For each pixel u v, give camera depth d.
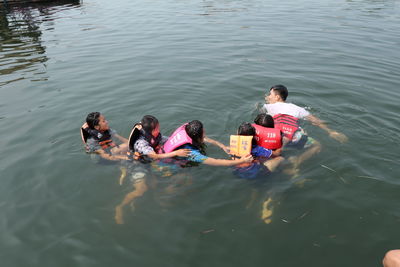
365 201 3.55
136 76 7.51
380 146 4.58
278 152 4.39
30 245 3.11
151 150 4.35
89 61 8.63
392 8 14.94
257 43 9.96
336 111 5.71
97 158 4.48
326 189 3.76
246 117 5.64
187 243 3.09
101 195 3.78
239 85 6.96
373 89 6.55
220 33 11.20
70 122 5.50
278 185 3.85
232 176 4.06
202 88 6.82
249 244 3.05
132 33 11.48
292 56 8.73
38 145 4.82
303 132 4.80
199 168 4.24
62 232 3.26
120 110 5.93
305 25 12.02
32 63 8.59
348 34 10.66
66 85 7.07
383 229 3.18
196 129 4.30
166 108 5.99
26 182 4.01
